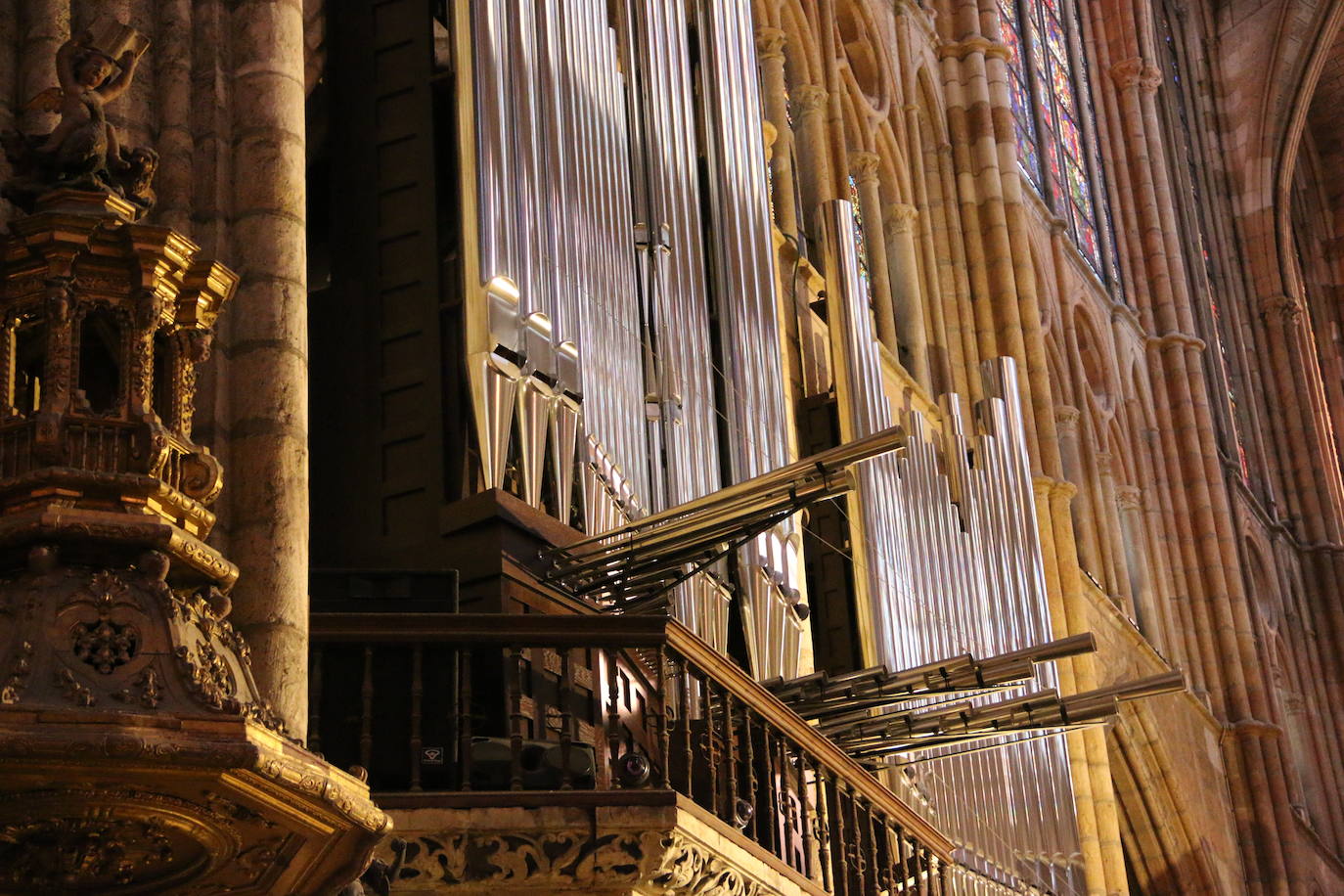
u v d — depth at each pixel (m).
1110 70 33.59
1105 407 28.75
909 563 17.12
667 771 9.45
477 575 10.72
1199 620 30.20
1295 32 38.88
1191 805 27.16
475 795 8.93
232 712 5.79
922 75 24.22
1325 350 42.22
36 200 6.64
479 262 11.24
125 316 6.46
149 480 6.14
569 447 11.36
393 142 12.29
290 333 8.25
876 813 12.43
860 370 17.17
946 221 23.83
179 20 8.73
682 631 9.62
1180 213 35.50
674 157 14.20
